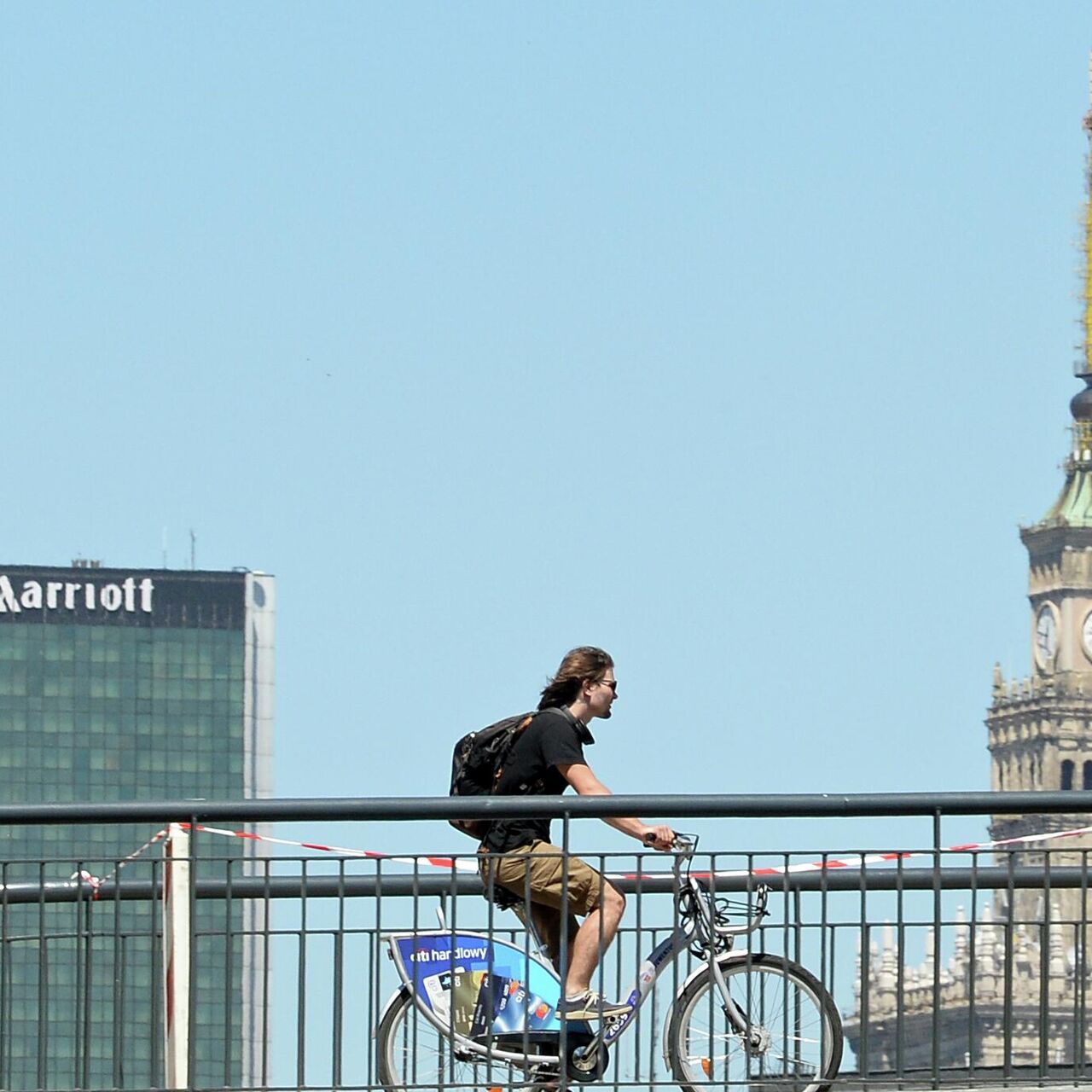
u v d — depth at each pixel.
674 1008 42.84
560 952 42.53
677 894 42.41
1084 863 43.38
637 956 43.06
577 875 43.28
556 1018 43.09
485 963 43.44
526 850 42.81
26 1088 44.12
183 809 41.47
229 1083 42.41
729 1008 42.72
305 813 41.66
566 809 41.88
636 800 41.81
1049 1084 42.38
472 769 43.72
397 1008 43.41
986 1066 43.91
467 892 51.91
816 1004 42.62
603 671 44.03
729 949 43.12
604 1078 43.28
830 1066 42.44
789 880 44.00
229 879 42.59
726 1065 42.69
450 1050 43.19
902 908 42.41
